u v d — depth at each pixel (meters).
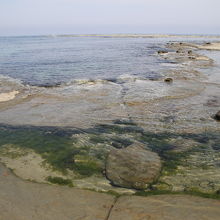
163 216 3.71
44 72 20.19
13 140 7.13
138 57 31.36
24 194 4.43
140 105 10.47
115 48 49.69
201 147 6.63
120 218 3.69
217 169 5.47
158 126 8.17
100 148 6.60
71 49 47.62
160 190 4.61
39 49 48.22
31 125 8.36
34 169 5.47
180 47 47.66
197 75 17.09
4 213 3.85
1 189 4.59
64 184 4.84
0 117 9.19
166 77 16.80
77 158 6.01
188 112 9.50
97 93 12.77
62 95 12.53
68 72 20.08
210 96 11.64
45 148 6.59
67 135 7.50
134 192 4.56
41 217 3.76
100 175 5.22
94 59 29.36
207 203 4.08
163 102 10.85
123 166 5.30
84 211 3.90
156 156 5.86
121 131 7.80
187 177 5.12
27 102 11.34
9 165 5.65
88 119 8.91
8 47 55.97
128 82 15.52
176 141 7.03
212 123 8.34
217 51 38.09
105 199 4.29
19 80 16.91
